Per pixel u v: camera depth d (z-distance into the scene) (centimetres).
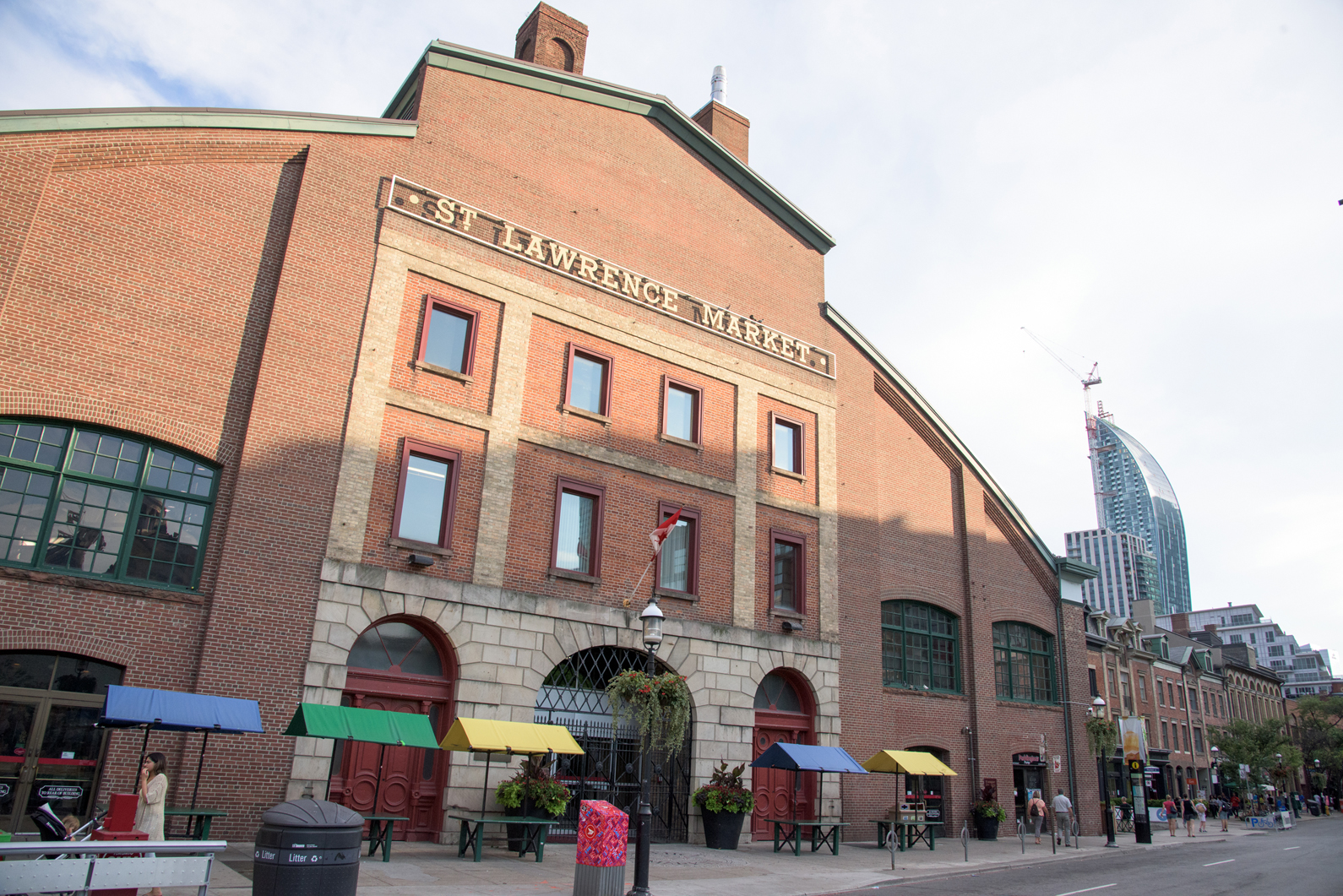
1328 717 9131
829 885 1611
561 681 2088
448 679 1903
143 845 823
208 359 1745
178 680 1590
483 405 2078
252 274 1836
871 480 2933
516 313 2177
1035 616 3462
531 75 2361
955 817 2897
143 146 1741
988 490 3388
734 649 2367
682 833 2189
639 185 2544
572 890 1327
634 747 2178
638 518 2286
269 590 1686
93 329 1623
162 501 1662
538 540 2088
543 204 2316
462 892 1247
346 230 1958
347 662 1767
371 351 1922
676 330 2508
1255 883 1869
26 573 1488
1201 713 6369
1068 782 3400
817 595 2630
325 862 921
